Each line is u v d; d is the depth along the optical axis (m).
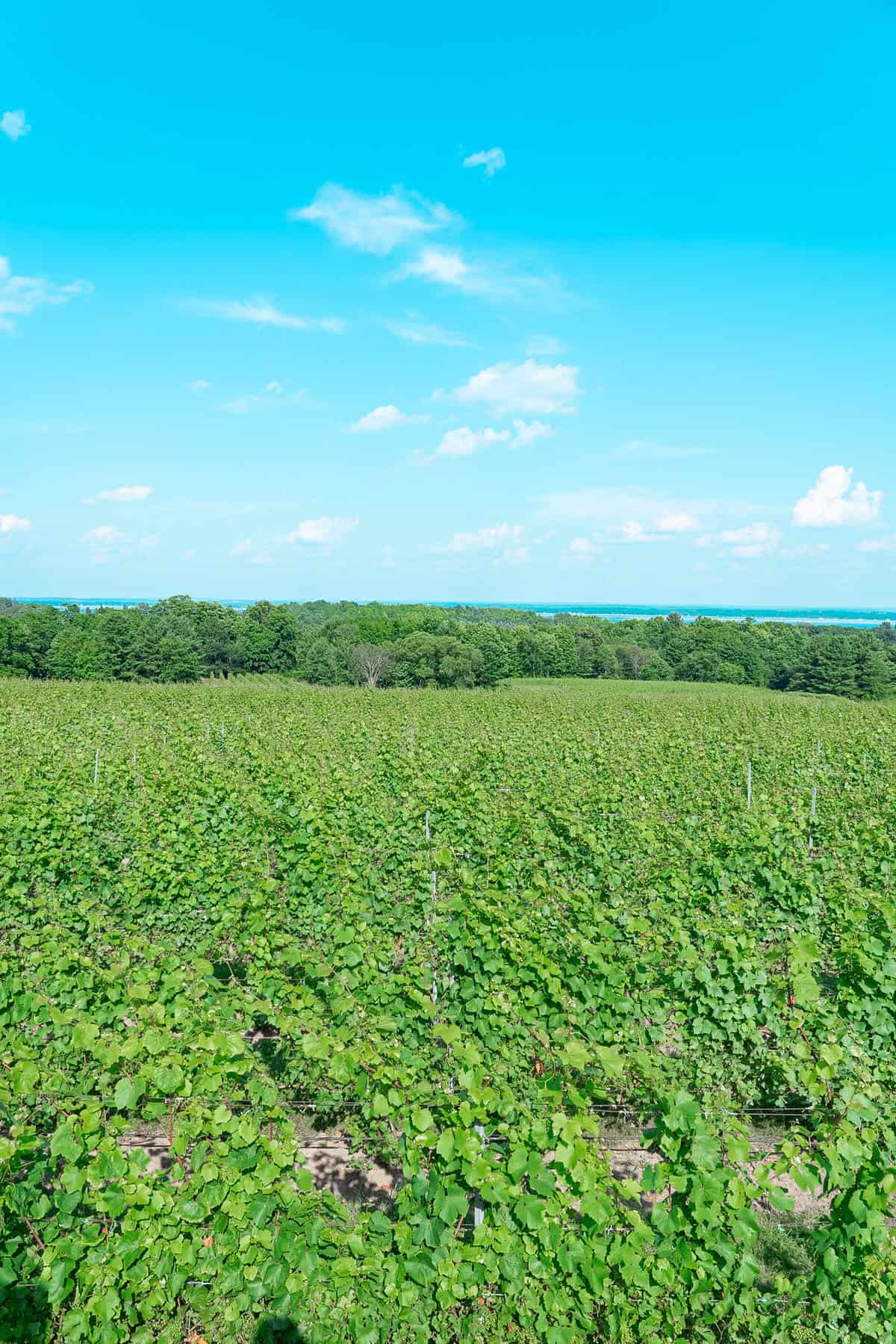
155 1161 6.49
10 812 11.48
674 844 10.97
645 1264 4.54
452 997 7.13
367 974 7.09
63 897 9.86
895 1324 4.46
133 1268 4.38
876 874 10.25
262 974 7.57
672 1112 4.66
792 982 6.59
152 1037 5.16
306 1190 4.61
